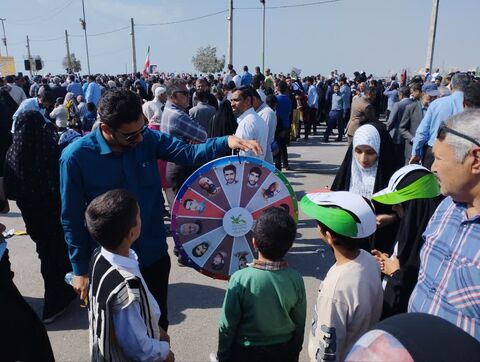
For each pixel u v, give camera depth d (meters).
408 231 2.22
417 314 0.86
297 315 2.34
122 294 1.76
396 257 2.29
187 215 3.62
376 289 2.03
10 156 3.44
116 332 1.78
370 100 7.32
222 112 5.63
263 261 2.24
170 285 4.43
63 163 2.31
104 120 2.20
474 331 1.40
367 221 2.00
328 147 12.62
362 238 2.00
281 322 2.24
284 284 2.22
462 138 1.44
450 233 1.58
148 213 2.50
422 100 7.27
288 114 9.23
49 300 3.70
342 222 1.98
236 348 2.30
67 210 2.34
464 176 1.46
